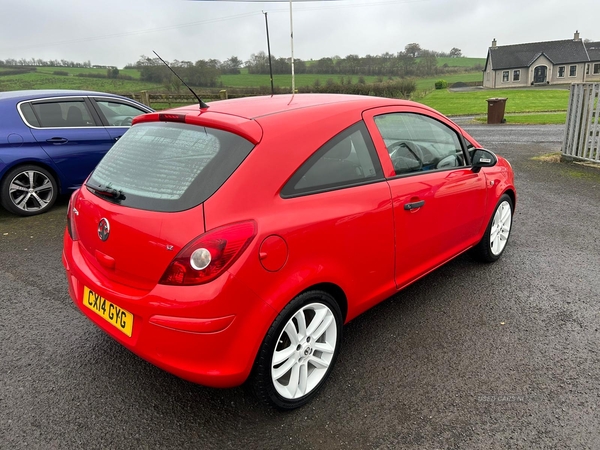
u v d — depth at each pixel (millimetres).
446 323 3426
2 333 3361
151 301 2184
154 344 2213
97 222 2508
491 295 3844
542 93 41000
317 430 2420
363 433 2393
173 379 2854
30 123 6113
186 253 2109
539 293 3859
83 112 6602
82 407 2598
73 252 2811
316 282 2479
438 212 3404
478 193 3893
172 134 2621
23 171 6113
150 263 2223
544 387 2707
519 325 3381
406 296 3863
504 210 4473
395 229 3006
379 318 3516
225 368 2211
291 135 2496
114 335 2416
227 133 2406
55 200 6496
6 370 2926
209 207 2162
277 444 2330
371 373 2865
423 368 2902
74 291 2779
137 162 2588
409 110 3375
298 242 2365
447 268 4398
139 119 2980
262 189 2299
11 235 5520
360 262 2785
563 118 19875
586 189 7336
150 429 2436
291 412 2553
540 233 5316
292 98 3088
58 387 2770
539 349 3084
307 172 2514
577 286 3969
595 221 5715
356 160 2822
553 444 2289
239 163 2281
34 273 4422
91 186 2754
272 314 2279
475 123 19109
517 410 2525
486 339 3211
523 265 4430
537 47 70812
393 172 3043
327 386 2752
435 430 2400
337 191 2637
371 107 3051
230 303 2137
